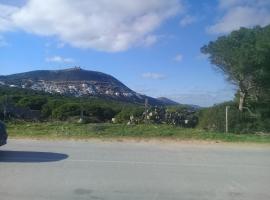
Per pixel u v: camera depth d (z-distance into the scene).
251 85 29.78
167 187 9.93
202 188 9.92
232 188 9.99
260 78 29.19
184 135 20.55
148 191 9.54
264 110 28.75
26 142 17.64
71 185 9.91
